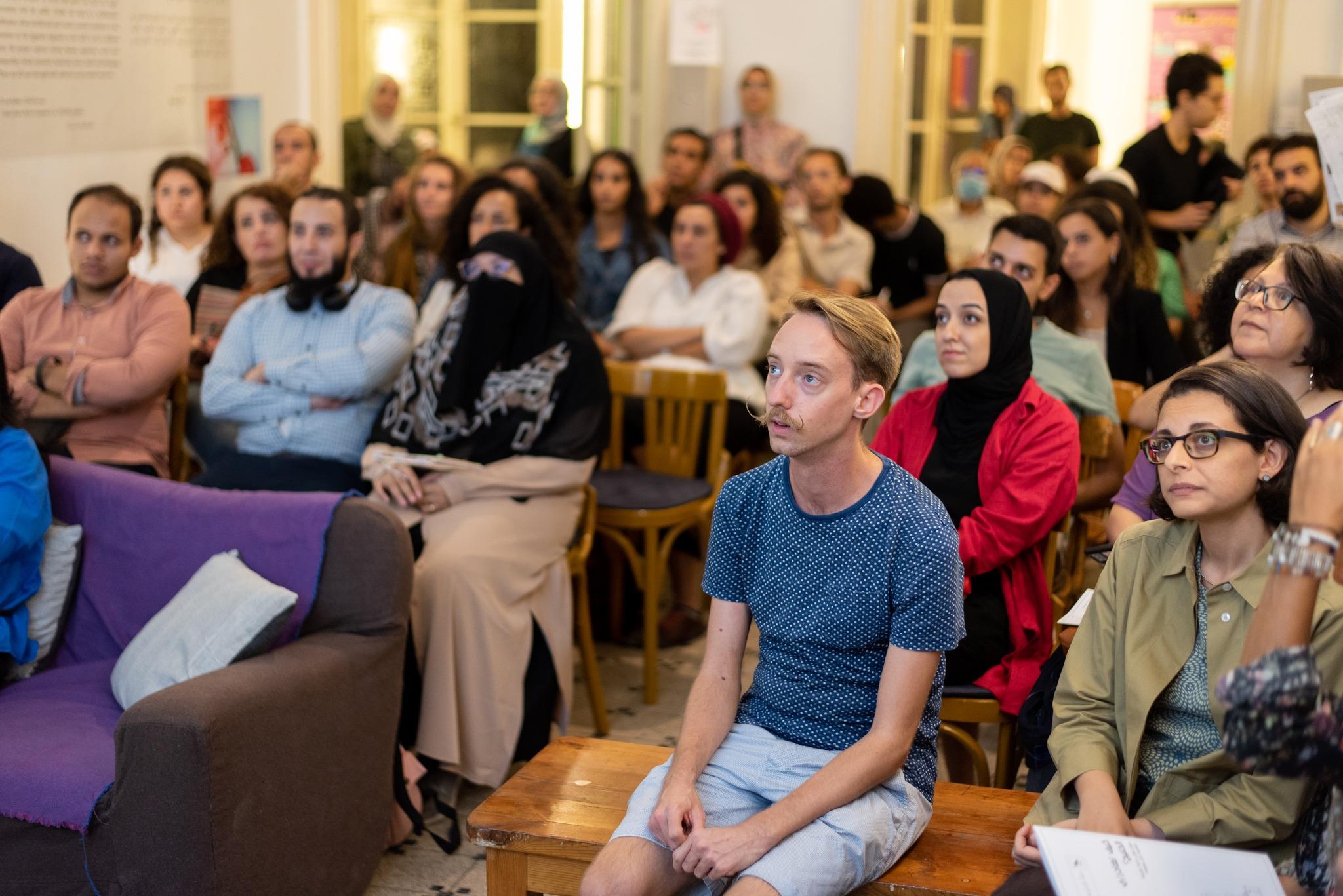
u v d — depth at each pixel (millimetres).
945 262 6312
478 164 7836
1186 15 9883
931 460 2992
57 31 4340
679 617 4348
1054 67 8258
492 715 3156
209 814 2209
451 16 7625
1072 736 1970
